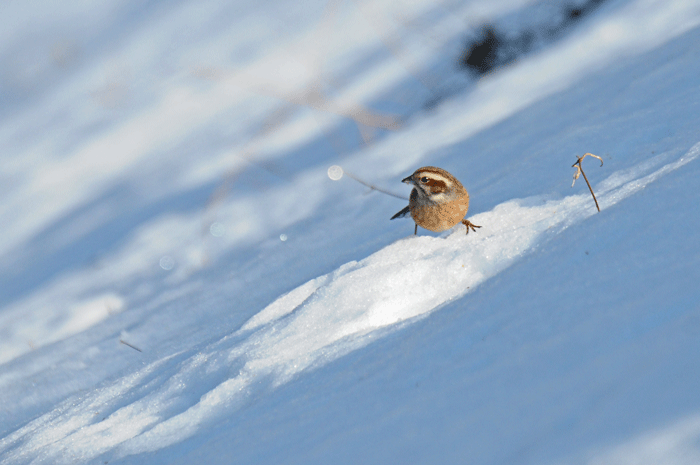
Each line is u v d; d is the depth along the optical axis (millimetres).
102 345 10297
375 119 18219
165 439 4965
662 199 4871
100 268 16547
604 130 9250
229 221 16234
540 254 5059
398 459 2873
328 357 5230
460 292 5996
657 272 3736
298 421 3986
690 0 15492
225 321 8703
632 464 2162
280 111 21656
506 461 2467
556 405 2729
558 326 3629
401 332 5039
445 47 20953
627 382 2650
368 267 6688
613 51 15219
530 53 18328
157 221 18516
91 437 5512
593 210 6148
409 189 12883
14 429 7039
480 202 8914
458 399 3244
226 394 5367
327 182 16109
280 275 10406
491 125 14273
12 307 16266
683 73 9867
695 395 2363
